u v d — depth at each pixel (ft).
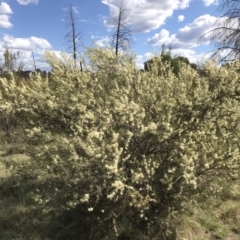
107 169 10.80
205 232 13.51
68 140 11.75
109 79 14.58
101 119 12.09
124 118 11.23
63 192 12.45
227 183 14.30
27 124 14.30
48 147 12.75
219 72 15.11
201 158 12.35
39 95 13.83
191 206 13.69
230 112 14.21
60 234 13.26
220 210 15.06
